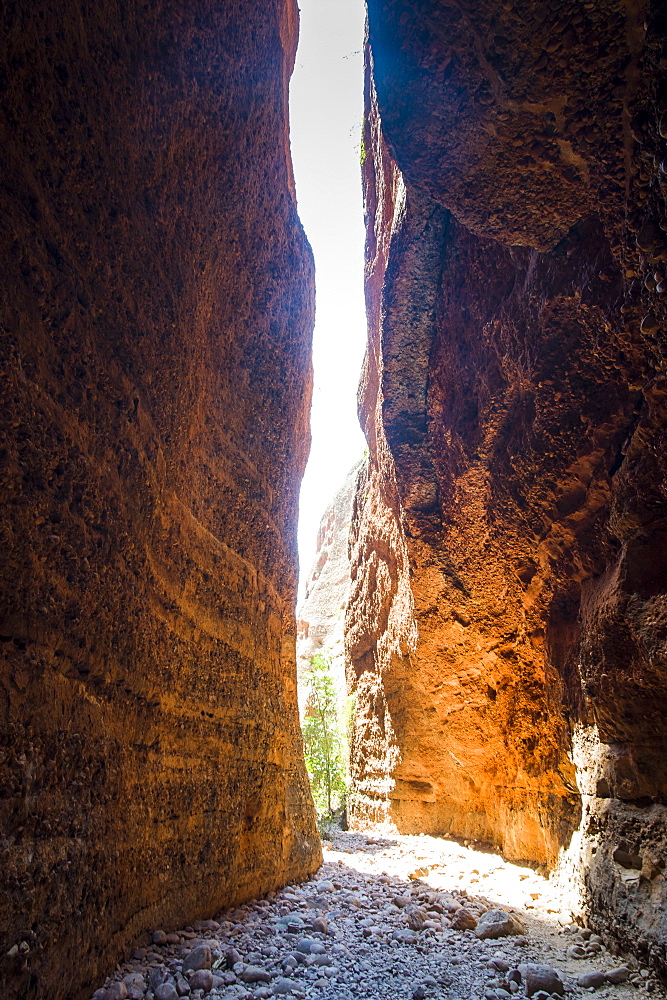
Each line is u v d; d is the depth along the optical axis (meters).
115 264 3.62
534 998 3.56
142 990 3.32
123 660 3.70
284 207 7.18
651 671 3.96
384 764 12.27
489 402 6.71
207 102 4.86
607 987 3.74
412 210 8.41
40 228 2.92
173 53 4.23
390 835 11.52
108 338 3.56
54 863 2.81
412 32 4.02
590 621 4.89
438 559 8.67
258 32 5.99
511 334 5.99
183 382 4.66
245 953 4.20
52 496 2.97
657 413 3.82
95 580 3.37
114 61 3.49
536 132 4.16
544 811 6.82
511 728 7.71
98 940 3.25
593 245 4.61
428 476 8.84
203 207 5.00
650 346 3.85
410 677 11.32
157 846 4.07
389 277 8.95
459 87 4.11
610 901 4.38
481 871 7.38
